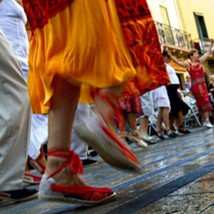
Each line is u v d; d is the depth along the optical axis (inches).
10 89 88.6
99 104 59.5
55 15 63.7
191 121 507.2
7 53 89.2
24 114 89.5
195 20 1024.2
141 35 66.2
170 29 921.5
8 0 128.4
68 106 63.9
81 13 62.3
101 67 60.2
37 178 117.6
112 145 58.5
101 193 66.3
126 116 229.0
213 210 47.8
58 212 67.4
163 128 338.6
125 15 65.3
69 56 61.6
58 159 64.6
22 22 131.1
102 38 61.1
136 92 69.8
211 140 188.1
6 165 86.7
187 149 155.5
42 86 66.2
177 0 976.9
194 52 412.5
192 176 75.9
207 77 1020.5
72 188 64.8
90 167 158.1
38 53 66.1
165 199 59.1
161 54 68.1
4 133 86.1
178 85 350.6
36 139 130.1
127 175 102.2
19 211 76.4
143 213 53.2
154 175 89.5
